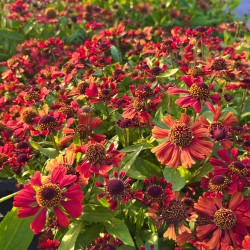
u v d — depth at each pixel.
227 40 0.85
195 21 1.10
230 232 0.29
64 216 0.29
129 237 0.31
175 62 0.61
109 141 0.43
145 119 0.37
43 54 0.72
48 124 0.37
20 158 0.40
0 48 0.94
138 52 0.66
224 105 0.50
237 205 0.30
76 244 0.35
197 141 0.31
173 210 0.30
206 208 0.30
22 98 0.46
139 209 0.37
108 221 0.33
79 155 0.37
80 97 0.44
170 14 1.02
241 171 0.31
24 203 0.29
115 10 1.00
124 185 0.31
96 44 0.58
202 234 0.29
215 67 0.42
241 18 1.22
